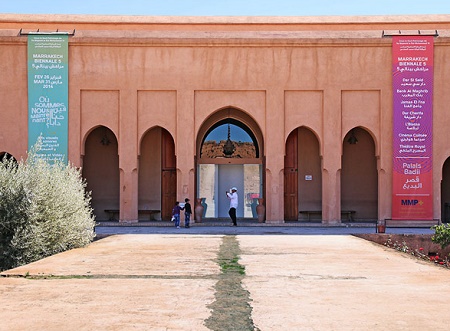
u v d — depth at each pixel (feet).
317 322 18.01
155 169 80.43
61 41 73.41
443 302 21.15
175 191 80.23
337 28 75.05
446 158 72.84
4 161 42.96
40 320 18.08
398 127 72.79
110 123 73.92
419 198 72.59
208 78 73.92
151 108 74.02
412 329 17.17
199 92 74.13
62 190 43.01
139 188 80.33
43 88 73.26
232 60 74.02
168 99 74.13
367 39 73.00
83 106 73.77
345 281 26.21
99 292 22.98
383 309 19.89
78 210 44.70
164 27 75.20
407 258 36.29
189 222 73.61
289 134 80.07
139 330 16.97
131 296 22.15
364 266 31.81
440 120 72.79
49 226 40.98
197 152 78.95
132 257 35.70
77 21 74.95
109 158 79.92
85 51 73.61
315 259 35.12
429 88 72.74
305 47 73.67
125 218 73.46
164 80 73.77
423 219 72.54
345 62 73.46
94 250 40.27
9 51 73.41
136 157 73.72
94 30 74.79
